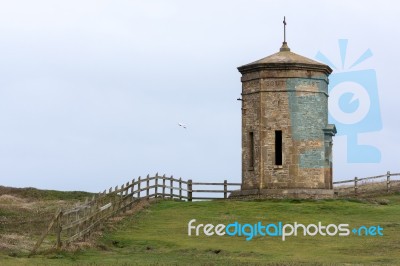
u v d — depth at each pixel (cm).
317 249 4694
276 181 6544
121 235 5078
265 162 6588
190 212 5872
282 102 6594
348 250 4650
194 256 4428
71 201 6762
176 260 4250
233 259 4306
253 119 6688
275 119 6600
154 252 4581
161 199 6462
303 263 4128
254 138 6662
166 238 5003
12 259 4022
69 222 4922
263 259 4334
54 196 7131
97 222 5106
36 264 3891
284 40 6912
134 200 6138
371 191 7475
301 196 6462
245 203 6147
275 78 6612
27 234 4962
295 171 6531
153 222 5528
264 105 6619
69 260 4156
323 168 6619
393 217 5700
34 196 7119
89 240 4744
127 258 4303
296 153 6544
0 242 4500
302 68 6612
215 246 4769
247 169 6688
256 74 6675
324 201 6278
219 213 5806
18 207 6288
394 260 4306
